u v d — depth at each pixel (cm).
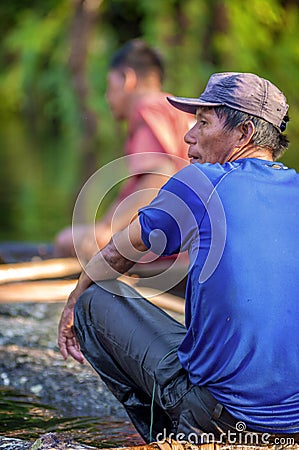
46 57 2647
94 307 512
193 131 489
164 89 2086
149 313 507
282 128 483
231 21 2091
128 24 2448
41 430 590
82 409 634
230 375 447
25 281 942
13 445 509
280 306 442
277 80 2292
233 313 441
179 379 472
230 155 479
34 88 2789
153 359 484
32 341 764
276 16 2208
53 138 2822
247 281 441
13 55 2927
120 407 634
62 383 671
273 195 457
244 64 2144
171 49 2098
